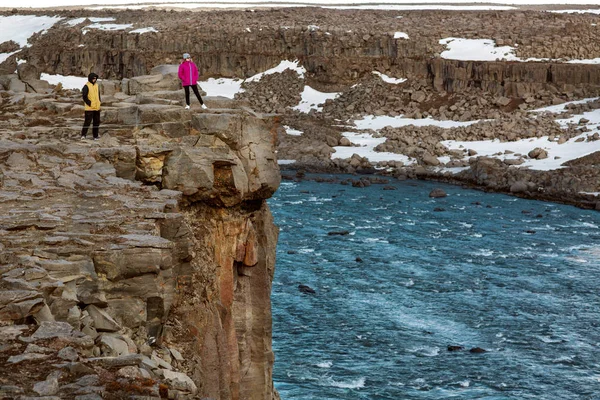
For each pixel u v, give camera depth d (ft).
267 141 83.15
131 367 37.70
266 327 83.61
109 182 65.26
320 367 139.64
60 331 39.86
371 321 160.97
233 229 79.05
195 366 58.44
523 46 435.12
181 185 73.10
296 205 269.23
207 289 69.10
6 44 554.46
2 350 37.45
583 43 436.35
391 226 239.91
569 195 280.51
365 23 509.76
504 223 245.24
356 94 440.45
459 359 143.64
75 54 510.99
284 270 194.08
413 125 393.91
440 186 308.19
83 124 89.30
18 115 94.17
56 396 33.55
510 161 322.14
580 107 384.68
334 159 351.67
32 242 50.65
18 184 62.54
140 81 104.94
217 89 469.98
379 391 130.62
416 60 445.37
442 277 189.78
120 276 50.47
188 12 598.34
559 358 144.46
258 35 486.38
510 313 166.30
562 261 203.62
